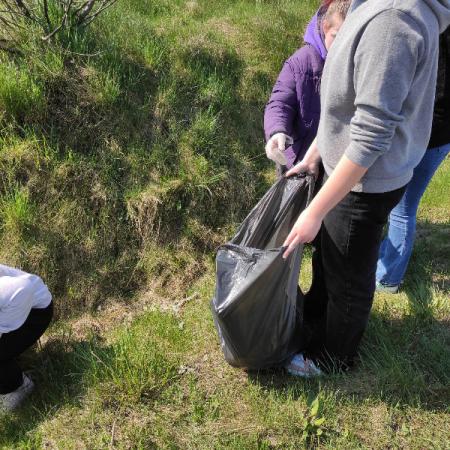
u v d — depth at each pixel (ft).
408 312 9.62
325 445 7.49
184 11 16.80
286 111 8.82
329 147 6.52
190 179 11.51
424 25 5.28
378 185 6.35
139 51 12.96
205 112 12.84
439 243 11.52
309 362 8.38
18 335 8.05
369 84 5.45
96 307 10.10
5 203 10.18
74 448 7.59
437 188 13.28
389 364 8.43
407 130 6.09
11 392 8.25
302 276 10.63
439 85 7.95
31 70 11.35
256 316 7.27
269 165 13.28
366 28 5.42
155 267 10.64
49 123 11.09
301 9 18.17
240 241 7.89
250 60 15.23
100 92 11.53
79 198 10.66
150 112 12.10
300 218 6.53
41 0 12.01
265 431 7.68
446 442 7.48
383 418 7.79
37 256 9.98
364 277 7.24
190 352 8.98
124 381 8.29
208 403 8.11
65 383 8.62
